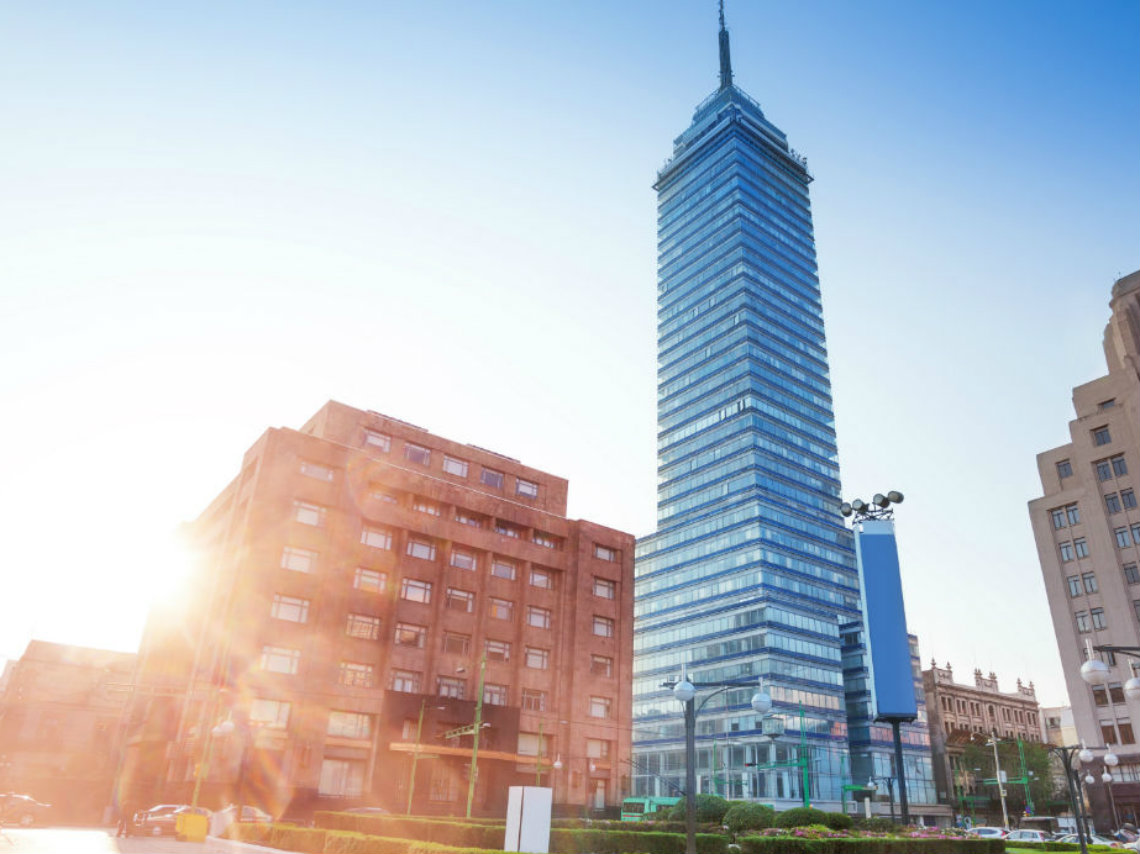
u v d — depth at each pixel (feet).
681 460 418.31
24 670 263.29
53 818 213.05
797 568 356.59
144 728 193.47
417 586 199.82
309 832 103.81
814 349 438.81
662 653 376.89
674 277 481.46
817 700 326.44
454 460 230.07
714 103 532.32
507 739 195.72
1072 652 267.18
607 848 88.94
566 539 234.79
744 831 115.14
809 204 497.87
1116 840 183.11
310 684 172.14
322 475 192.75
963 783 351.87
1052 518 287.28
